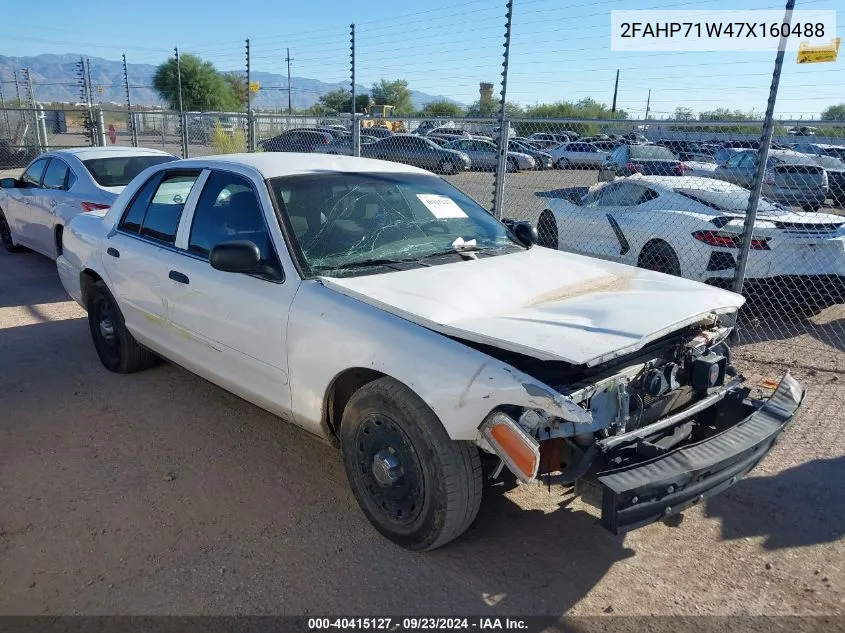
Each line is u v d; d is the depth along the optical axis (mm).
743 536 3375
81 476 3756
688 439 3334
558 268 3787
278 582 2924
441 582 2963
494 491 3717
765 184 10367
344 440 3273
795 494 3764
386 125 25828
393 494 3109
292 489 3672
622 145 12297
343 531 3303
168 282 4230
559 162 13406
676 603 2881
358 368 3139
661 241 7324
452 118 8336
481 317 3035
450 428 2771
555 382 2811
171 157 9070
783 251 6660
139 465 3889
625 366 2988
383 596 2863
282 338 3438
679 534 3381
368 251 3699
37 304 7328
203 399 4816
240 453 4055
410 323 3006
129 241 4719
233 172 4051
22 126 22844
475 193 12711
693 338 3307
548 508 3568
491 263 3730
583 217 8430
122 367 5156
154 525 3309
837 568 3141
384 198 4105
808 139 6414
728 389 3385
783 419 3156
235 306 3711
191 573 2963
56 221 8188
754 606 2873
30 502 3484
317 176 4004
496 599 2871
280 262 3520
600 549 3238
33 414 4539
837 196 10977
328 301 3264
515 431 2594
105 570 2971
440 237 4051
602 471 2717
